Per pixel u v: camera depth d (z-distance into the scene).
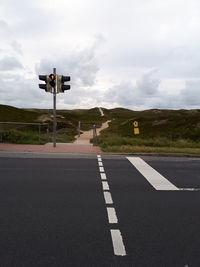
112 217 4.46
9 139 15.41
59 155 11.28
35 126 33.56
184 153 11.90
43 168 8.41
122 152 12.02
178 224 4.22
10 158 10.26
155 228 4.06
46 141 17.22
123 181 6.95
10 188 6.06
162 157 11.46
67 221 4.25
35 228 3.98
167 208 4.95
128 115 139.38
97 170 8.30
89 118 110.31
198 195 5.82
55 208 4.83
